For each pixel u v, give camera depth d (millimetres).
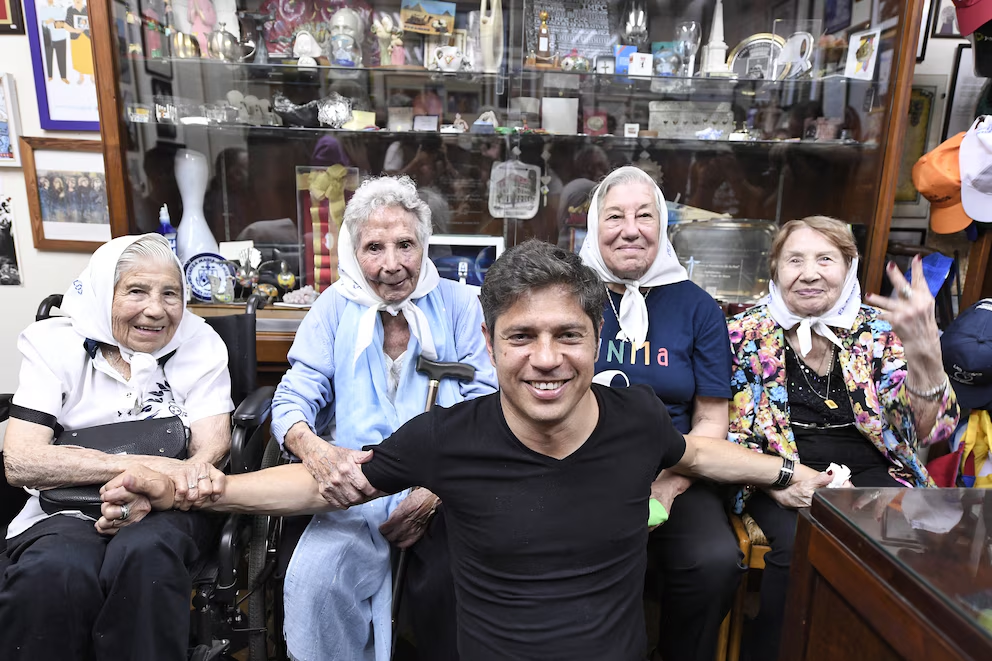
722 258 1961
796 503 1197
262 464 1324
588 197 1943
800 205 2016
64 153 1915
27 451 1078
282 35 1825
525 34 1818
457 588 883
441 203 1957
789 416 1355
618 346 1355
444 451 849
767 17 1869
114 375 1211
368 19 1845
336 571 1034
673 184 2008
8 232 1978
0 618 948
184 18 1750
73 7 1814
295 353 1282
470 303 1399
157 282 1184
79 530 1043
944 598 576
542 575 812
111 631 964
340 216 1926
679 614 1212
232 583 1072
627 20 1859
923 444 1280
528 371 769
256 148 1916
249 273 1852
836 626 733
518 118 1871
